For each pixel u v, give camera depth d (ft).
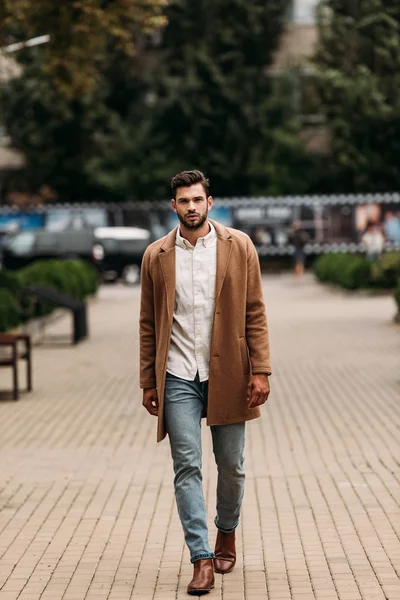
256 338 22.70
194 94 187.11
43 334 79.30
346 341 75.77
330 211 178.91
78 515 28.84
